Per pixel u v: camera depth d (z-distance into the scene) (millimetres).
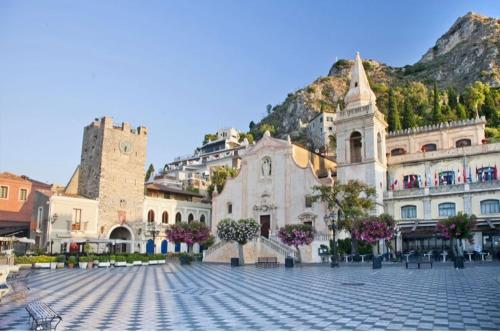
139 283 26391
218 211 69188
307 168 59844
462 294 18297
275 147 64188
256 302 17359
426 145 65062
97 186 60938
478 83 104438
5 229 61344
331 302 16938
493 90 102062
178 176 117125
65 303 17516
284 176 62219
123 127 65062
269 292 20891
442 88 148875
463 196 52469
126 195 64188
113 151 63250
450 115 85000
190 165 137250
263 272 35750
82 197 59125
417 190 56031
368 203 48312
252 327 12133
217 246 56438
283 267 42500
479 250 47438
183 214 75000
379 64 198000
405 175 60281
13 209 66250
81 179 64875
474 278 25641
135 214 65188
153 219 69562
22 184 68000
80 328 12203
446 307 14922
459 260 34875
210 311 15156
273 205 62219
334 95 174500
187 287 23781
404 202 56812
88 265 43594
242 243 48031
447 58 169375
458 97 101062
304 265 44875
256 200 64812
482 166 54312
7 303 17812
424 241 54156
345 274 31391
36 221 58062
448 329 11289
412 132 66500
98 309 15828
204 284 25516
